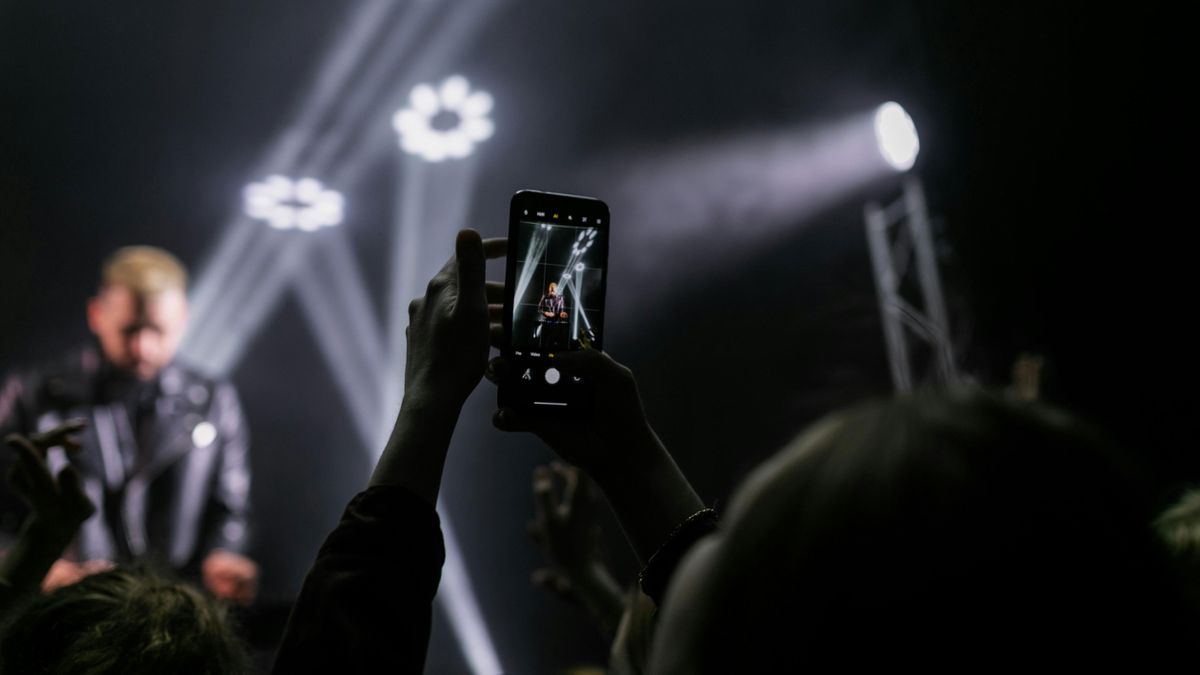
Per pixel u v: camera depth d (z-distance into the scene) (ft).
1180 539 3.69
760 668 1.54
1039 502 1.51
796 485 1.61
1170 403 16.40
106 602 4.34
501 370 3.77
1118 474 1.61
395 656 2.63
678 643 1.68
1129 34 15.30
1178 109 15.21
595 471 3.66
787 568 1.55
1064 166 17.08
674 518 3.50
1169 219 15.98
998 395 1.72
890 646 1.47
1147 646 1.51
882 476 1.55
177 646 4.21
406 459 2.97
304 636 2.64
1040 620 1.47
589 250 4.22
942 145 19.20
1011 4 16.66
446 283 3.35
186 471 17.07
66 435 5.66
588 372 3.67
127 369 16.96
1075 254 17.47
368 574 2.72
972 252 19.40
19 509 15.26
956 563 1.47
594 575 6.49
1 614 5.29
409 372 3.21
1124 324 16.97
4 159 30.42
